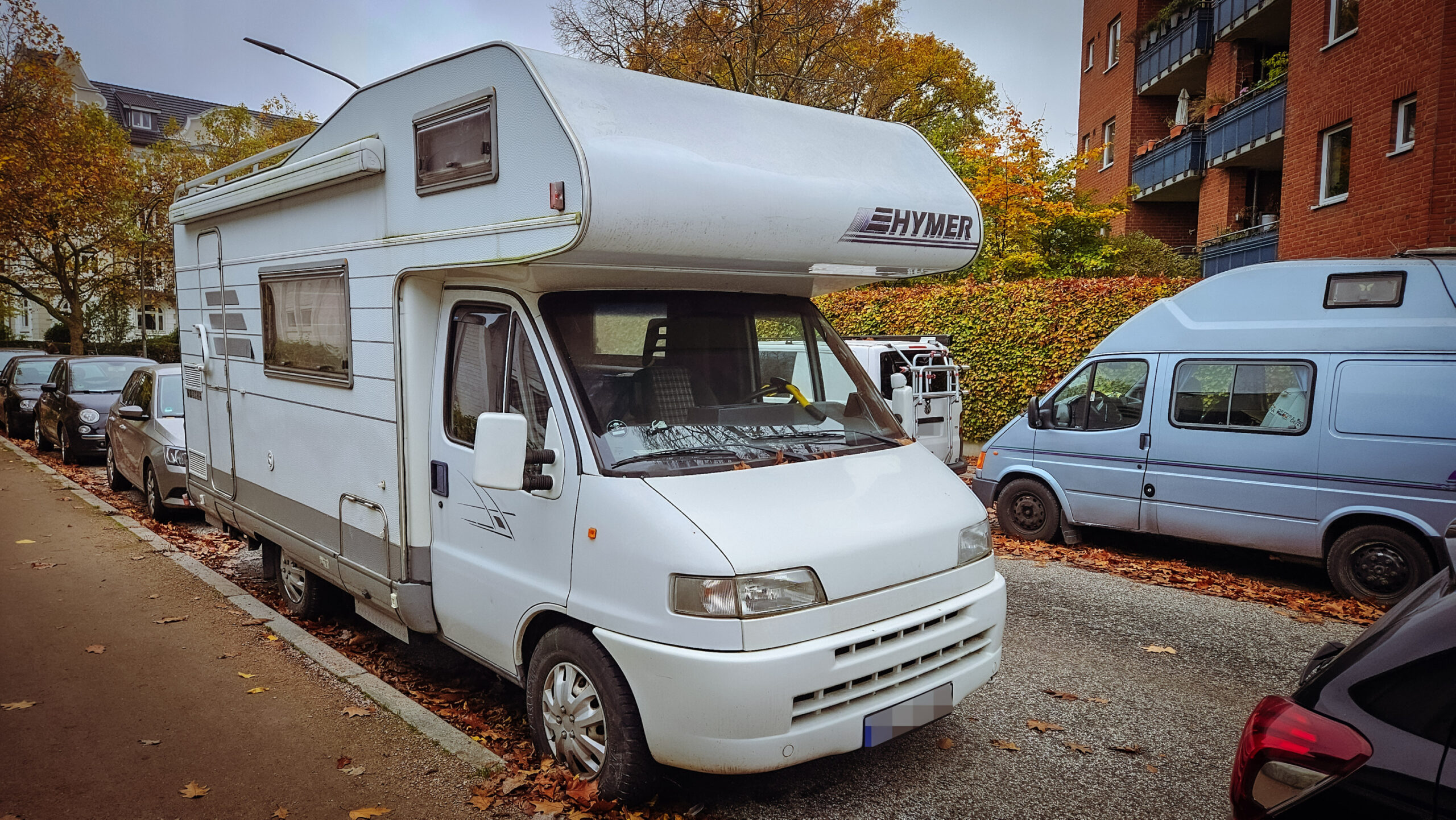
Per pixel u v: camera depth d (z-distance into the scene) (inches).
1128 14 1013.8
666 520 133.3
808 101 839.1
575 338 154.4
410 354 176.4
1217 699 195.3
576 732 146.9
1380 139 544.4
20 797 147.6
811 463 157.1
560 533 147.3
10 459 561.6
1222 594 276.2
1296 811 83.8
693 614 127.7
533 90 141.2
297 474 221.8
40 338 2119.8
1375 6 546.6
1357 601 268.5
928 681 147.6
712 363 167.9
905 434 185.6
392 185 176.7
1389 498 262.4
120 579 280.7
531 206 142.6
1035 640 233.6
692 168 144.6
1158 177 915.4
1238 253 732.0
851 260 172.7
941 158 199.2
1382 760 80.3
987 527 165.5
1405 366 262.2
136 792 149.3
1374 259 275.9
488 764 156.8
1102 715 186.7
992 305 555.8
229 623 236.5
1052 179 709.3
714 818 144.9
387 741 167.5
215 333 268.7
